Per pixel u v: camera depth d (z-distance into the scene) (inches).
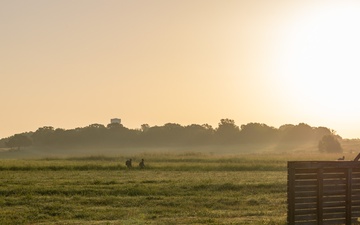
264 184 2102.6
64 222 1350.9
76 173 2876.5
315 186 1079.6
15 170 3127.5
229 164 3521.2
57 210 1540.4
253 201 1723.7
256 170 3297.2
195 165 3489.2
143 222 1323.8
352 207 1103.6
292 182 1064.8
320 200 1080.2
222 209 1612.9
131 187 1993.1
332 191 1091.3
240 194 1920.5
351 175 1101.7
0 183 2148.1
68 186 2028.8
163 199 1749.5
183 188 2023.9
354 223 1106.7
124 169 3294.8
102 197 1777.8
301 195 1069.1
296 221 1065.5
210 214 1473.9
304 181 1072.2
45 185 2080.5
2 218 1395.2
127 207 1616.6
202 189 2015.3
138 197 1786.4
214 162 4114.2
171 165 3499.0
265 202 1717.5
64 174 2783.0
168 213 1503.4
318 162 1077.8
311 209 1076.5
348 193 1099.9
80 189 1918.1
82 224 1305.4
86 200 1704.0
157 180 2316.7
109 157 4918.8
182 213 1504.7
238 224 1282.0
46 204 1611.7
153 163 3853.3
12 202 1642.5
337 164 1093.1
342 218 1098.7
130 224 1295.5
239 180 2362.2
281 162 3991.1
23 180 2315.5
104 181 2242.9
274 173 2970.0
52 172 2965.1
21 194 1824.6
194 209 1587.1
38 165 3319.4
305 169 1073.5
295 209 1064.8
